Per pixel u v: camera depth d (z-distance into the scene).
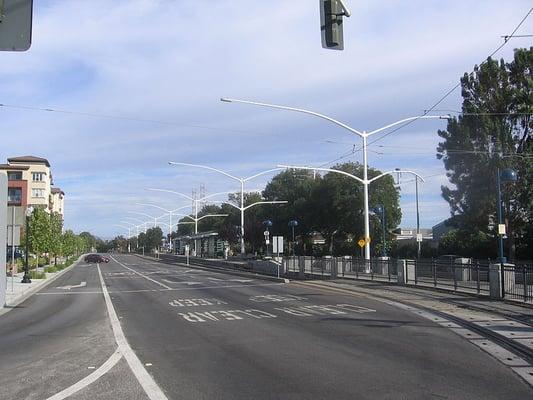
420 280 26.61
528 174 37.34
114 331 14.25
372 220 59.94
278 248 38.47
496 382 8.09
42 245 50.34
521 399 7.16
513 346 11.04
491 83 39.72
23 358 10.66
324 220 63.50
